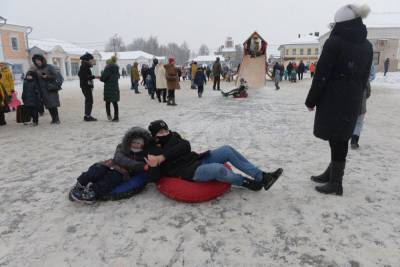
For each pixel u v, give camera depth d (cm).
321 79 330
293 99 1313
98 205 348
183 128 729
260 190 377
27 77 768
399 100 1268
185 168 360
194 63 1911
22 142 632
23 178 434
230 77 2611
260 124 772
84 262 253
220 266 246
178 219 315
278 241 276
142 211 332
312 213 323
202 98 1380
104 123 820
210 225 303
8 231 299
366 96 531
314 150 543
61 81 816
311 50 6166
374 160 488
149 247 271
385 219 311
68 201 359
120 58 5603
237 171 439
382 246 267
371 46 338
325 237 281
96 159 511
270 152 534
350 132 338
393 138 629
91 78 834
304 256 256
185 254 261
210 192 347
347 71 324
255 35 2225
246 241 277
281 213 323
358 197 358
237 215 321
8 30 3278
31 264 251
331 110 333
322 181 398
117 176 357
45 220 318
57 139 651
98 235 290
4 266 249
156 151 364
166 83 1217
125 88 2158
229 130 704
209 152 371
